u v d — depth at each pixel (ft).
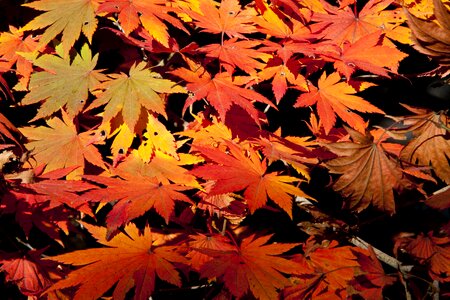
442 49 3.57
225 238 3.65
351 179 3.65
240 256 3.50
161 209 3.51
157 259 3.50
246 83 3.76
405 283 3.64
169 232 3.74
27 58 3.75
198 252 3.59
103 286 3.42
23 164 3.71
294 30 3.84
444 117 3.71
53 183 3.65
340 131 3.96
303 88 3.77
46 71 3.73
